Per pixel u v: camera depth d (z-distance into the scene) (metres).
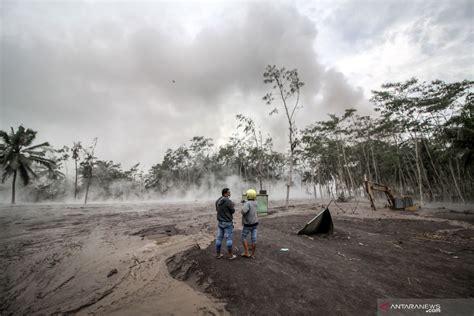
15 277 4.98
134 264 5.67
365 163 47.00
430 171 34.38
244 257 6.07
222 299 4.11
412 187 41.69
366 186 19.62
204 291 4.42
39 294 4.29
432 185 36.69
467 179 30.84
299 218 13.88
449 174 33.62
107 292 4.36
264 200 15.58
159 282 4.77
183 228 10.32
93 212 19.00
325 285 4.55
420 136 30.33
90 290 4.43
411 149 34.09
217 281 4.73
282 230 10.04
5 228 10.75
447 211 17.41
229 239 5.89
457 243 7.62
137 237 8.51
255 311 3.72
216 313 3.69
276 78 25.22
